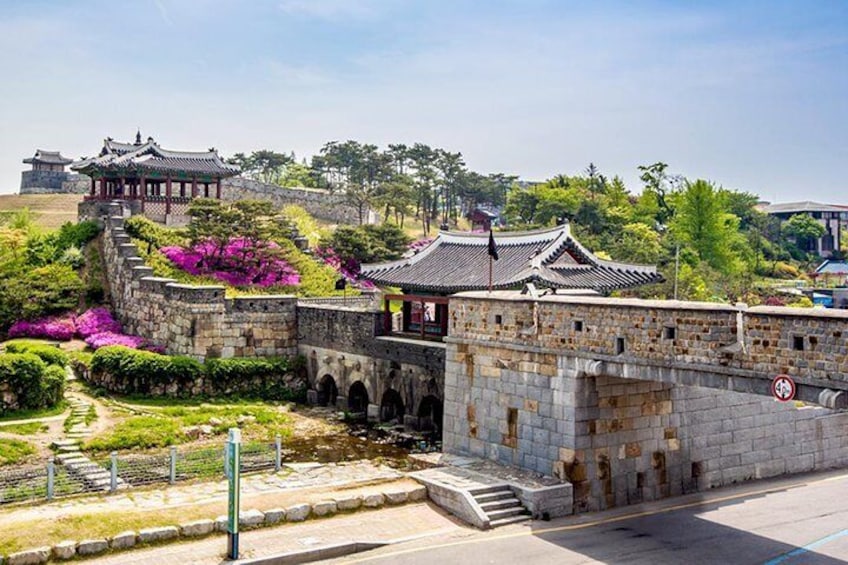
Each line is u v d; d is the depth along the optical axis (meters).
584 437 33.44
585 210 115.06
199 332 57.94
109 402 51.22
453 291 47.84
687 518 33.00
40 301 64.75
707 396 38.00
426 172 137.62
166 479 36.44
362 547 28.66
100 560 26.83
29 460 39.97
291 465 40.09
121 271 67.75
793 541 30.41
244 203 71.94
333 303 66.50
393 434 48.91
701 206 103.44
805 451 43.12
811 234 144.88
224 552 27.59
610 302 31.89
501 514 31.66
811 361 25.78
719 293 89.50
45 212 109.25
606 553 28.45
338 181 155.50
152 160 82.38
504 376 36.59
